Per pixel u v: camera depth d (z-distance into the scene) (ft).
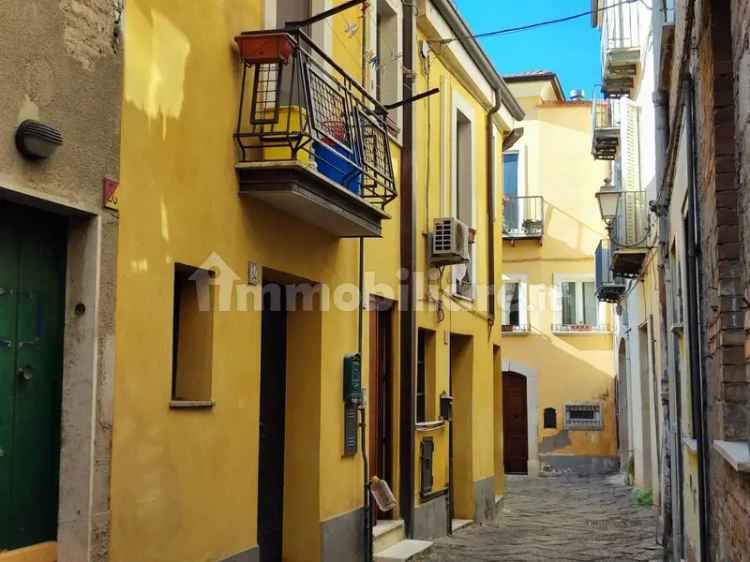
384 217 29.99
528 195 87.45
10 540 16.11
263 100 24.67
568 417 84.99
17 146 15.44
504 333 86.69
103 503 17.60
